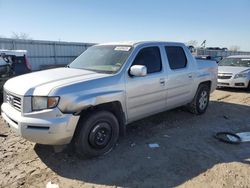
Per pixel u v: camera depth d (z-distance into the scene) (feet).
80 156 14.01
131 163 13.44
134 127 18.99
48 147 15.21
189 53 20.49
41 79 13.46
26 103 12.33
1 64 28.96
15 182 11.69
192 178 12.05
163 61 17.67
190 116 22.13
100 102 13.37
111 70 14.93
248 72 35.63
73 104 12.33
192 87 20.58
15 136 16.97
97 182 11.73
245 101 29.43
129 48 16.08
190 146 15.74
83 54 18.30
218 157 14.25
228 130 18.95
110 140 14.40
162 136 17.34
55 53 79.82
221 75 36.68
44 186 11.42
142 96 15.90
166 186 11.41
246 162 13.71
